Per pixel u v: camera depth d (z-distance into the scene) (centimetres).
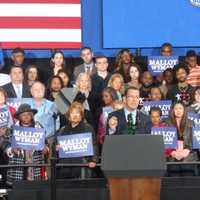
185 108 1886
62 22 2575
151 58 2359
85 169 1798
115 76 2103
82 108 1766
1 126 1862
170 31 2612
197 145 1783
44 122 1942
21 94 2117
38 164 1705
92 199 1664
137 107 1964
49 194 1662
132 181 1155
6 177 1814
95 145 1738
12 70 2117
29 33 2561
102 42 2608
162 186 1666
